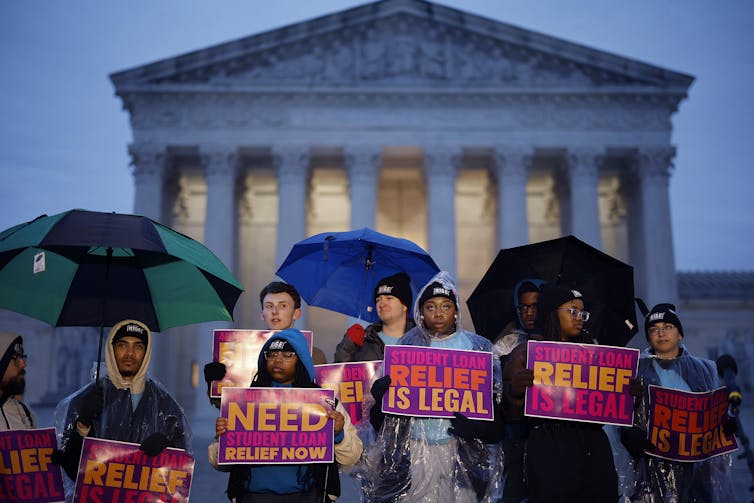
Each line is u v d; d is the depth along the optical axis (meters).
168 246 7.53
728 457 9.02
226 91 49.50
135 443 7.39
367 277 10.96
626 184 54.84
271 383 7.50
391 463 7.75
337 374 8.97
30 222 7.59
